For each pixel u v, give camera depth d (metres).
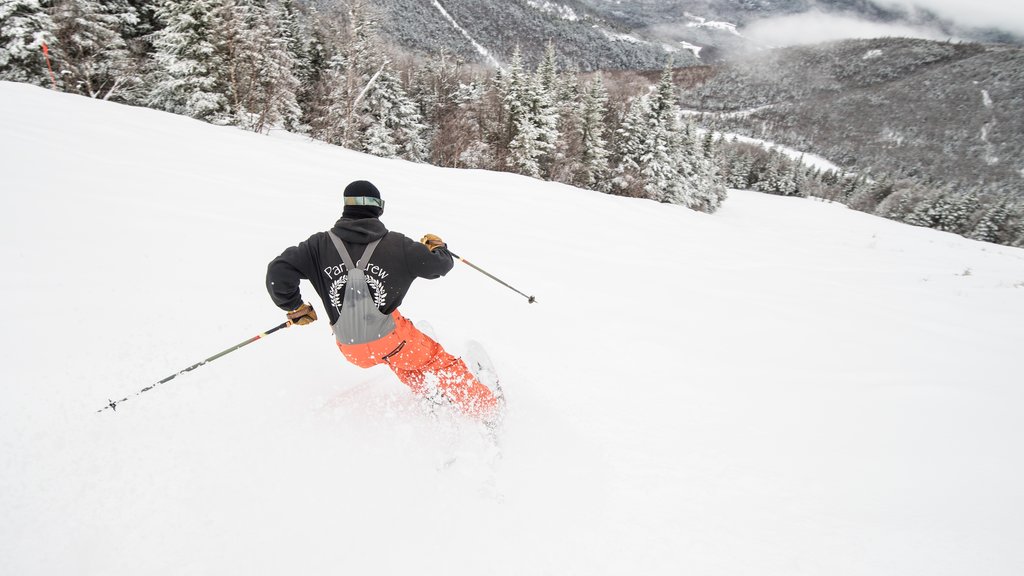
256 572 1.58
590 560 1.79
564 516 2.00
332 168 12.86
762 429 2.93
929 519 2.13
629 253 10.09
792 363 4.34
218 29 24.58
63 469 1.88
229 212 6.93
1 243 4.25
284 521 1.80
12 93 11.59
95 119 11.23
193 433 2.20
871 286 9.84
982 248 34.12
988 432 3.07
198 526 1.73
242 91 27.36
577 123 38.84
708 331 5.12
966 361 4.93
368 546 1.74
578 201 15.80
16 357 2.59
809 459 2.62
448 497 2.02
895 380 3.99
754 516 2.10
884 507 2.22
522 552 1.80
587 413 2.88
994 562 1.86
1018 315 7.82
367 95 34.19
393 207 9.97
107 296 3.55
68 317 3.12
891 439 2.91
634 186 38.66
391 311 2.29
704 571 1.77
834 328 5.90
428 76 45.09
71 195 6.04
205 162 10.15
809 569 1.80
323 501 1.92
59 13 20.30
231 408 2.43
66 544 1.59
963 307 8.17
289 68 30.30
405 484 2.06
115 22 23.17
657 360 3.94
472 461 2.25
